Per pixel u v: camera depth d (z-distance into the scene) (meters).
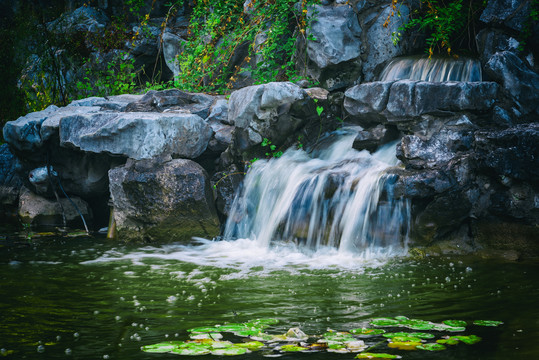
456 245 6.64
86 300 5.02
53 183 8.88
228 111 8.33
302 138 8.15
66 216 9.00
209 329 4.18
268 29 9.82
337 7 8.94
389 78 8.39
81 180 8.77
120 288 5.39
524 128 6.50
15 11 15.00
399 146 6.96
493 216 6.56
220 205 7.93
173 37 11.56
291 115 7.92
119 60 12.39
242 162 8.12
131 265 6.34
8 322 4.45
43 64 11.95
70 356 3.76
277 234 7.20
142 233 7.68
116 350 3.85
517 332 4.03
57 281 5.67
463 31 8.36
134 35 12.70
